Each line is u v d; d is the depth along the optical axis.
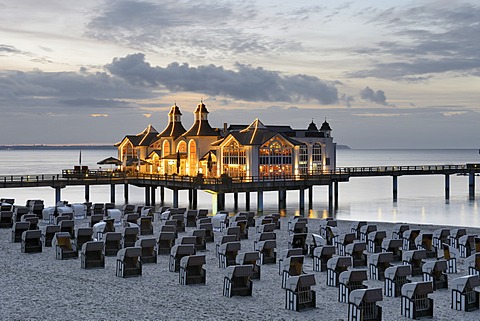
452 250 26.84
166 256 29.59
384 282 22.75
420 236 29.81
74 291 22.08
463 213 68.25
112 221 34.62
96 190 118.00
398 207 75.69
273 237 30.94
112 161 76.31
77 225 42.31
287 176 67.00
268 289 22.66
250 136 66.00
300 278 19.58
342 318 18.86
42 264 27.20
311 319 18.75
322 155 74.31
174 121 79.00
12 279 24.08
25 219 36.59
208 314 19.22
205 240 33.03
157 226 41.84
